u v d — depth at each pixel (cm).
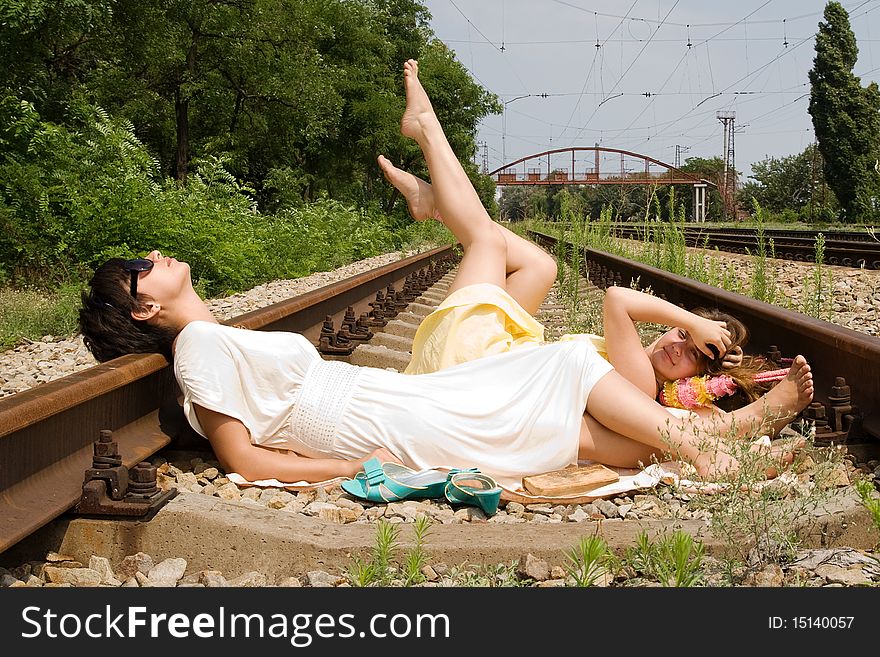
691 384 397
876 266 1350
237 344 369
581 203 1741
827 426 419
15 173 1254
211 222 1344
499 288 426
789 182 9881
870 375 436
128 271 382
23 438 290
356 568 278
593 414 376
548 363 380
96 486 300
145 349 387
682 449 360
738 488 303
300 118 2900
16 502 280
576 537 295
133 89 2486
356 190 4416
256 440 376
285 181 3009
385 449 372
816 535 304
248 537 294
